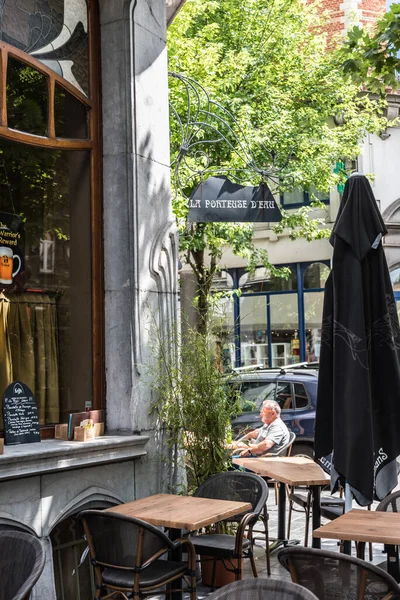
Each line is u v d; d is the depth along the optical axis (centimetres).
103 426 642
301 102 1791
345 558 372
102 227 672
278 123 1591
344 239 553
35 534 538
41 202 627
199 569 694
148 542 487
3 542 375
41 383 616
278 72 1703
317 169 1750
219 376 698
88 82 673
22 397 582
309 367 1361
